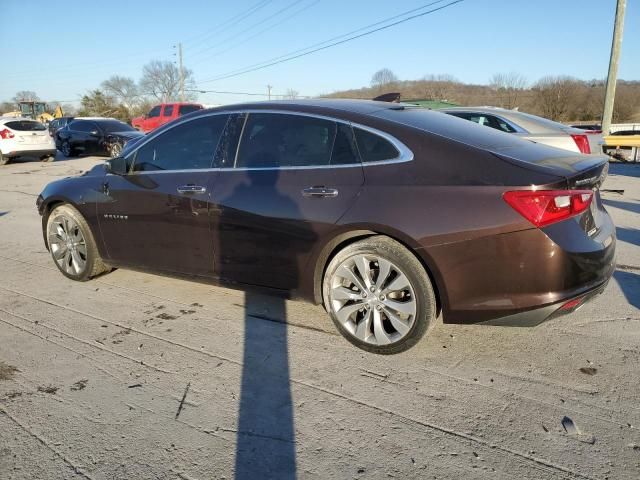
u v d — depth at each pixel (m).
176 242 3.91
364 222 3.03
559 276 2.71
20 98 88.19
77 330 3.66
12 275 4.95
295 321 3.76
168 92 69.06
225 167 3.67
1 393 2.85
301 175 3.32
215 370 3.08
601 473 2.19
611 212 7.57
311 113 3.43
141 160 4.12
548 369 3.03
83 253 4.60
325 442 2.42
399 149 3.08
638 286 4.37
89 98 71.94
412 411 2.64
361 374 3.01
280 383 2.93
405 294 3.08
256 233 3.46
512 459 2.28
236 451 2.37
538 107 50.16
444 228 2.83
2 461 2.30
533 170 2.77
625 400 2.71
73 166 15.95
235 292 4.37
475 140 3.10
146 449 2.38
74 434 2.49
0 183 12.16
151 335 3.56
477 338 3.43
